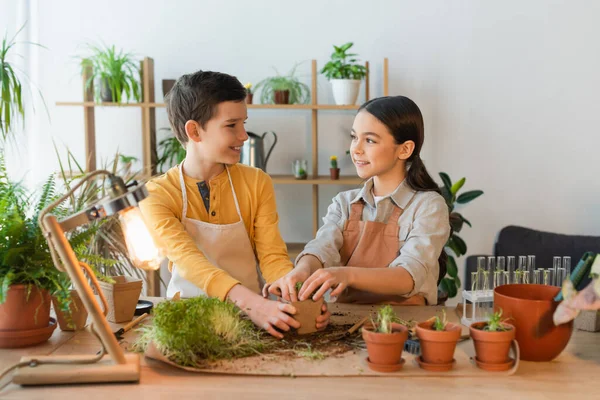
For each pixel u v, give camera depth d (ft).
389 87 12.71
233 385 4.18
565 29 12.42
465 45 12.55
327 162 12.97
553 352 4.54
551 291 4.86
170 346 4.50
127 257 9.18
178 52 12.82
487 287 5.58
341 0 12.59
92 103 12.04
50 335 5.13
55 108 13.01
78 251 5.38
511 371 4.33
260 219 6.86
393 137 6.38
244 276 6.77
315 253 6.32
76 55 12.92
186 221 6.63
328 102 12.80
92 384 4.24
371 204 6.77
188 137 6.54
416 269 6.07
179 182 6.73
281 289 5.47
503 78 12.59
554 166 12.71
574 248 11.14
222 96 6.29
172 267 7.00
